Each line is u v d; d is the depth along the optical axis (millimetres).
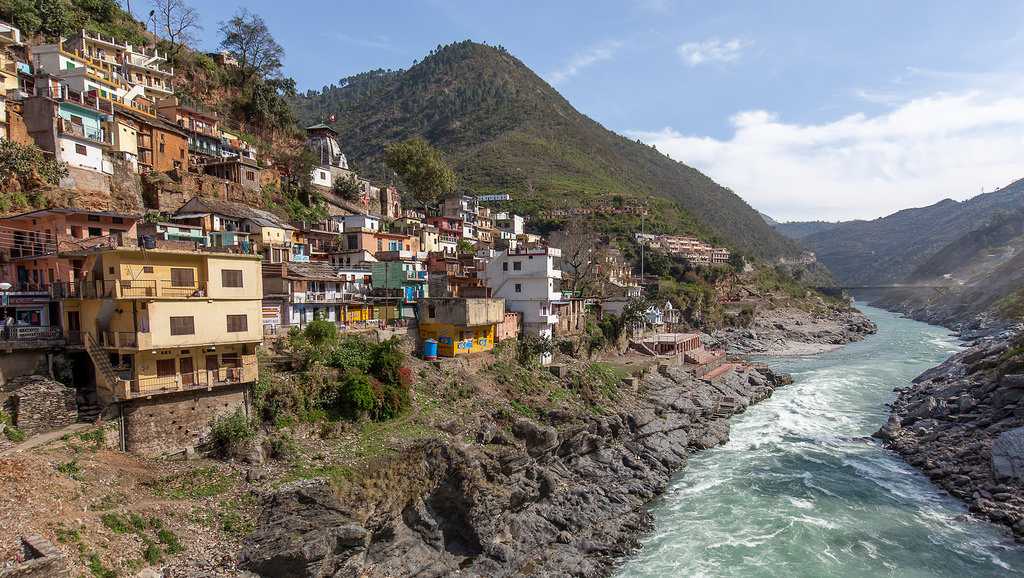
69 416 33500
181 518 31078
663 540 42625
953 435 58125
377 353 49344
